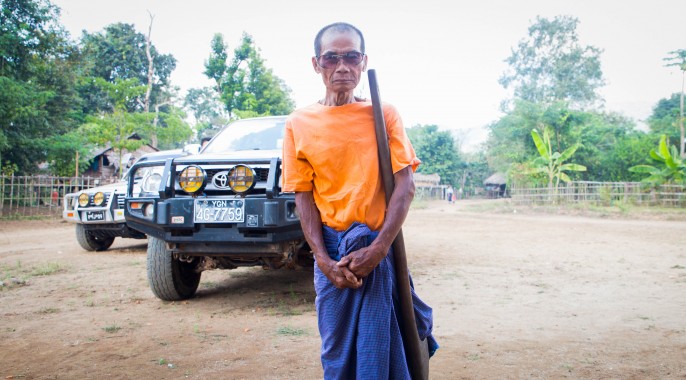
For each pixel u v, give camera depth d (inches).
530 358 120.3
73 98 976.9
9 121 731.4
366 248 64.7
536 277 234.8
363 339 66.0
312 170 70.6
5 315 163.9
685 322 154.3
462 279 229.0
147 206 167.3
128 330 144.7
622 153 1344.7
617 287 211.3
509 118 1451.8
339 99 70.7
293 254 169.5
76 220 307.4
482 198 2314.2
